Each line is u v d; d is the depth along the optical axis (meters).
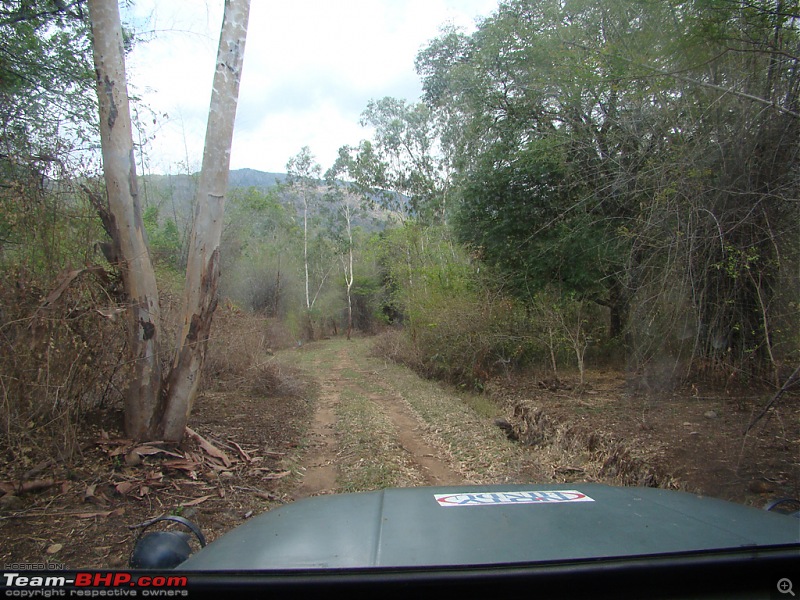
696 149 7.63
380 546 2.10
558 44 11.08
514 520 2.39
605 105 10.52
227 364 14.08
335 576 1.92
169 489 5.98
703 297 7.43
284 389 13.35
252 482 6.62
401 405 12.60
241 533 2.39
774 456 6.27
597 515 2.46
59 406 6.25
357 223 51.16
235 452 7.75
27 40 8.54
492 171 13.44
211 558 2.08
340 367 21.67
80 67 9.09
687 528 2.31
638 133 9.34
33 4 8.48
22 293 6.25
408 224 23.39
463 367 15.61
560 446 8.78
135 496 5.66
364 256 48.91
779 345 7.20
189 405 7.03
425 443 8.95
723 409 7.92
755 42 6.64
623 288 10.22
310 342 41.12
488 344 14.27
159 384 6.95
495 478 6.91
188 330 6.94
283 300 35.34
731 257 6.91
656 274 8.30
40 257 6.80
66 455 6.12
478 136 14.80
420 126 31.28
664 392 8.72
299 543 2.16
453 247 19.77
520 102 13.36
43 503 5.35
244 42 6.97
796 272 6.90
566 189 12.32
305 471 7.43
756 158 7.16
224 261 29.16
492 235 13.63
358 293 49.31
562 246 12.20
